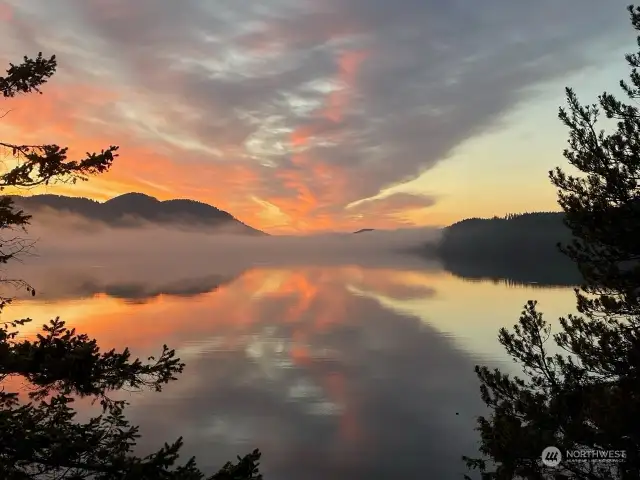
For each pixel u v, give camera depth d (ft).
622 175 20.22
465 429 71.20
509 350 23.41
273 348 134.00
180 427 71.20
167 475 15.07
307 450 63.46
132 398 83.51
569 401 19.07
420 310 216.54
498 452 18.94
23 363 14.90
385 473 56.24
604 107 21.49
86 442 15.24
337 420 75.36
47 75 18.25
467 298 259.19
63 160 17.22
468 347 132.98
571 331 21.68
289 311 217.36
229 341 144.15
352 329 166.71
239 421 74.18
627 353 18.39
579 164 21.52
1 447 14.26
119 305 231.09
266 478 54.75
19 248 17.04
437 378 100.37
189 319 190.49
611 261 20.63
